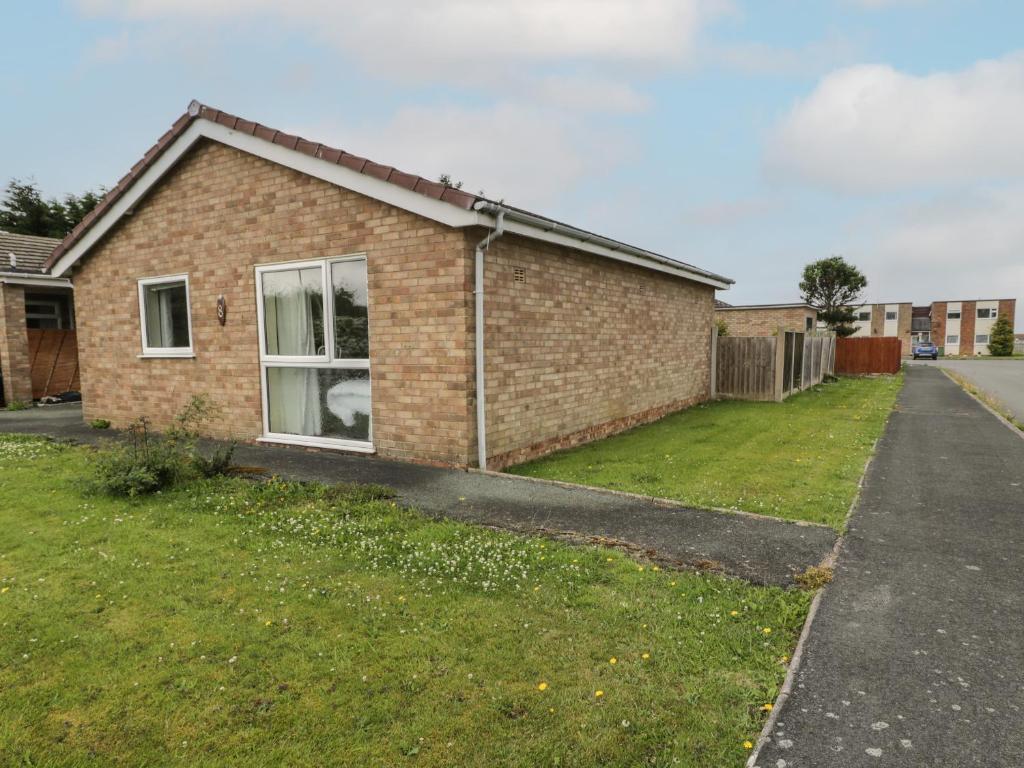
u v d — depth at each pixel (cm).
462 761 236
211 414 905
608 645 316
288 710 269
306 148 736
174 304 942
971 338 7562
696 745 241
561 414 878
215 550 459
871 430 1062
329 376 798
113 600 377
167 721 264
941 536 486
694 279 1373
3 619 354
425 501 577
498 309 729
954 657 304
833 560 430
